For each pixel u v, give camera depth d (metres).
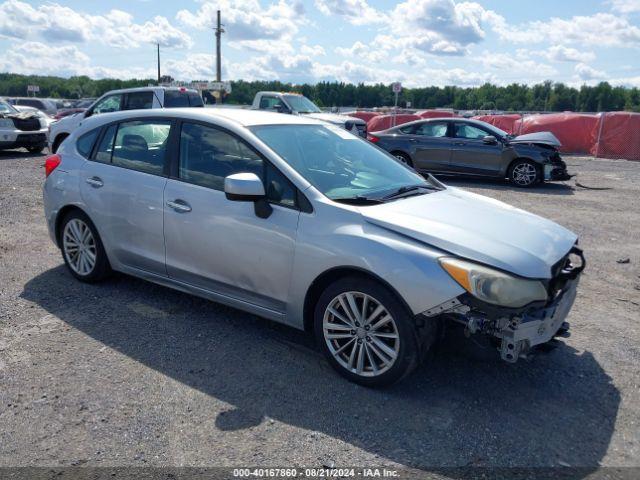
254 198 3.60
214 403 3.26
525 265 3.16
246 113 4.45
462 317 3.12
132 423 3.05
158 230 4.34
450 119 13.38
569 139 20.58
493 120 23.11
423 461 2.81
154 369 3.63
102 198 4.71
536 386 3.57
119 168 4.67
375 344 3.40
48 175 5.23
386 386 3.41
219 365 3.71
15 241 6.54
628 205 10.28
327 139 4.44
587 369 3.82
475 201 4.16
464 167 13.09
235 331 4.23
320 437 2.97
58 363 3.67
